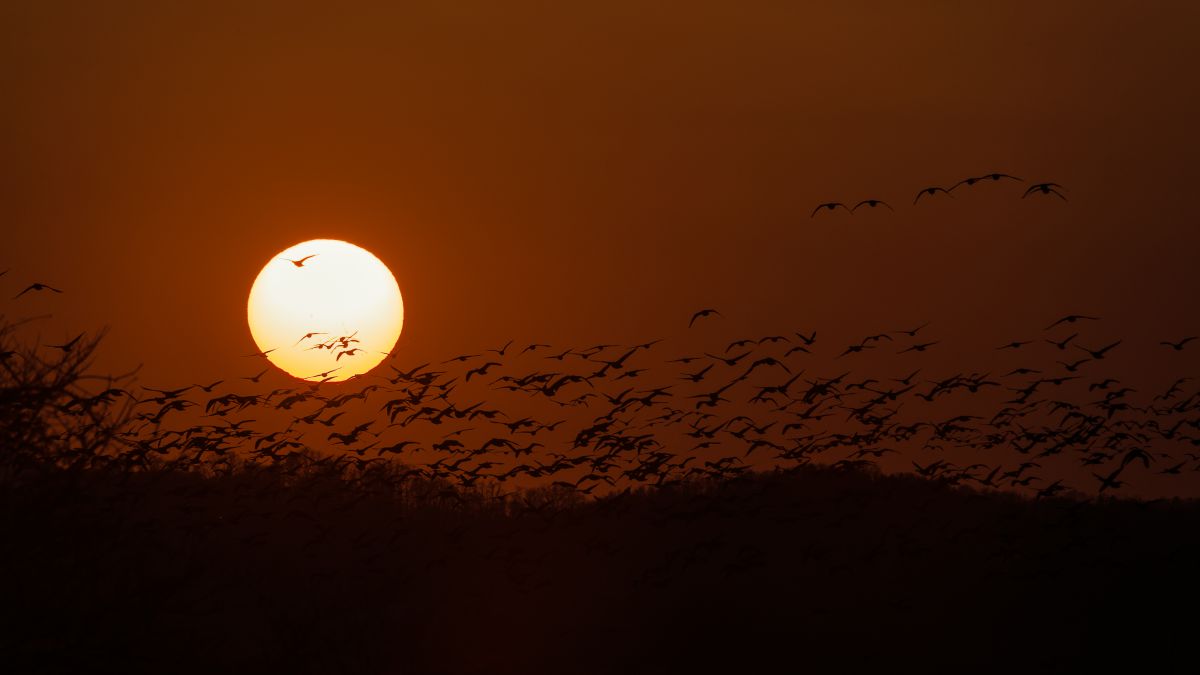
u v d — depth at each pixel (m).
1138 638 28.30
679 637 27.73
